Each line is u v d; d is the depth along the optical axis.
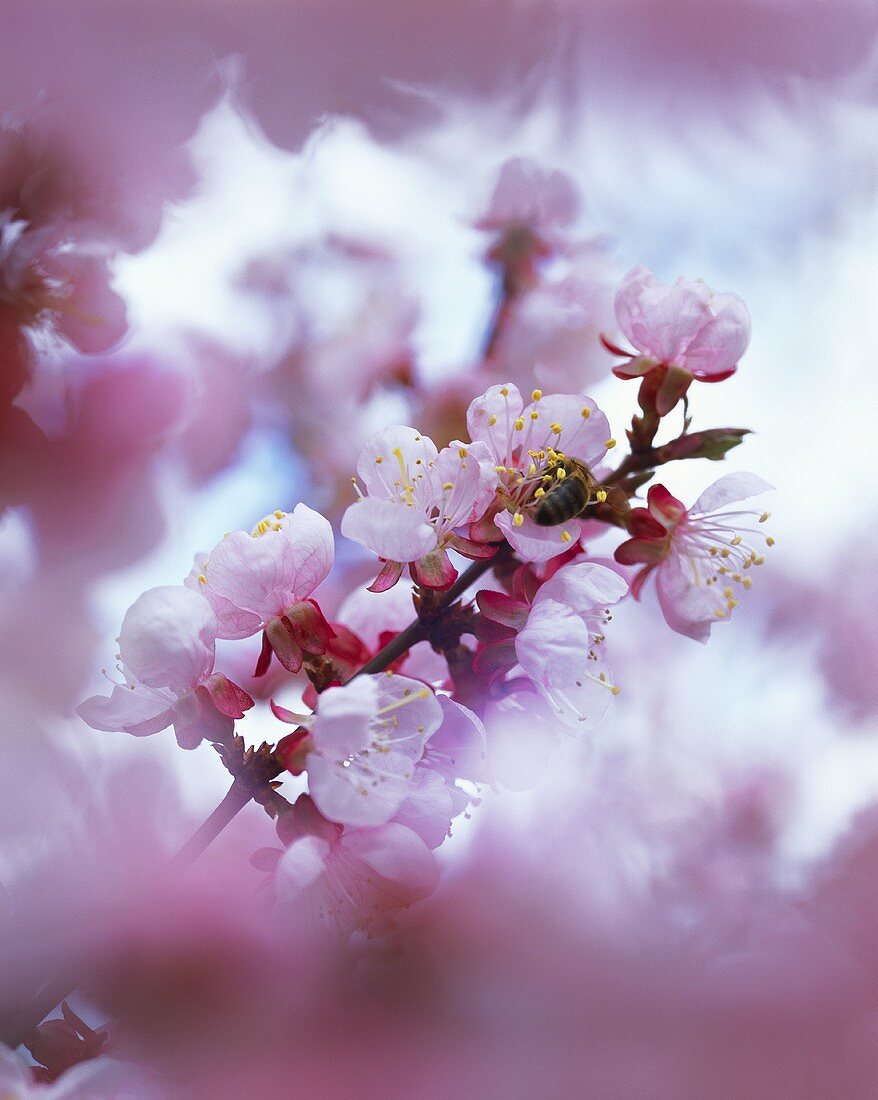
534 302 0.73
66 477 0.67
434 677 0.61
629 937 0.66
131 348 0.69
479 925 0.64
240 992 0.60
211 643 0.59
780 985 0.65
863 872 0.71
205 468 0.70
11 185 0.65
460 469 0.59
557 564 0.60
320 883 0.59
